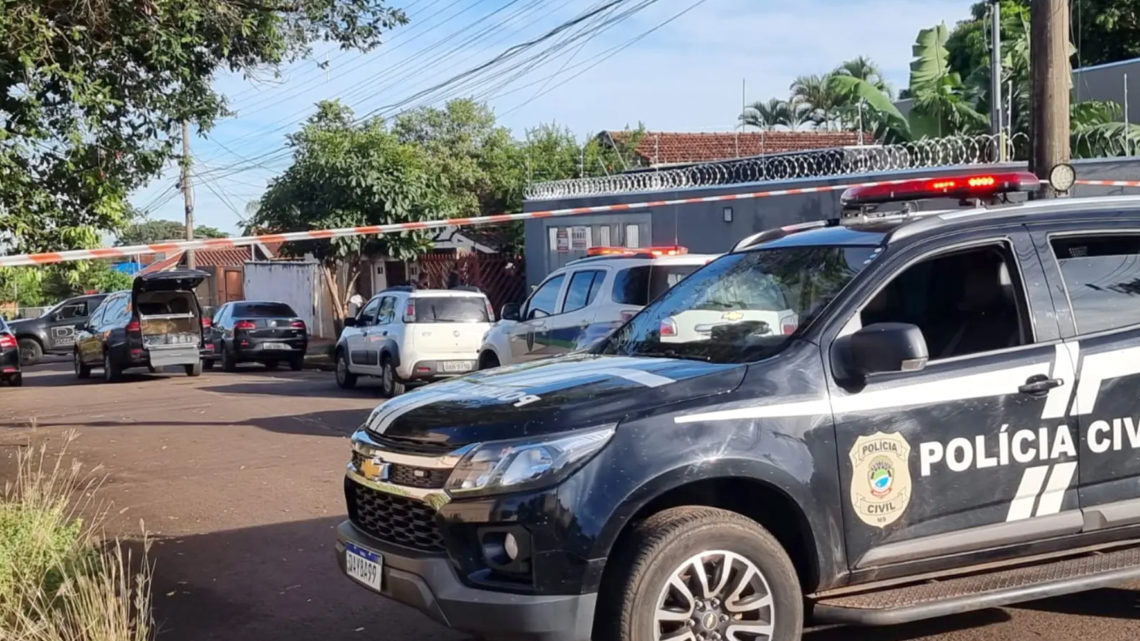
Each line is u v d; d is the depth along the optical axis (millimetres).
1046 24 9234
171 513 8586
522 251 27969
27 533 6059
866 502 4473
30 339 29953
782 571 4320
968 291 4973
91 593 5121
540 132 34812
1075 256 5031
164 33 8461
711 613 4234
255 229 26562
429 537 4414
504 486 4148
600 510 4105
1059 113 9266
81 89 8156
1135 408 4887
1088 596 5863
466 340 16141
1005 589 4562
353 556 4816
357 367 17594
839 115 19672
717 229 17844
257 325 23000
